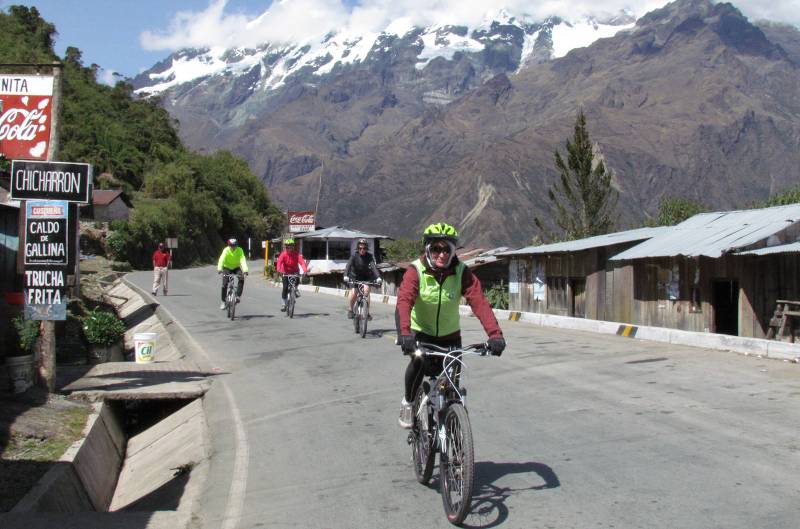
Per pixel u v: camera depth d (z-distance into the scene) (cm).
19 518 607
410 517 580
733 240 1889
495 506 586
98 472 859
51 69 1009
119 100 12112
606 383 1043
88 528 586
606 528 535
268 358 1411
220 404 1040
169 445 947
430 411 624
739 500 576
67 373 1241
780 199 3612
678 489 604
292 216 6075
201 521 607
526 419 852
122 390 1102
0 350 1253
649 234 2514
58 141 1010
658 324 2216
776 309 1795
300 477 703
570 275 2769
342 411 949
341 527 570
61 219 1002
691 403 898
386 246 6850
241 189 12419
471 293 618
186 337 1758
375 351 1435
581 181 4153
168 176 9888
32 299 1006
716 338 1363
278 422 920
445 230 606
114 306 2802
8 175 1280
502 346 586
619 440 750
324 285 5756
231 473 733
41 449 826
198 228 9475
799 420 800
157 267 3200
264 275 5728
